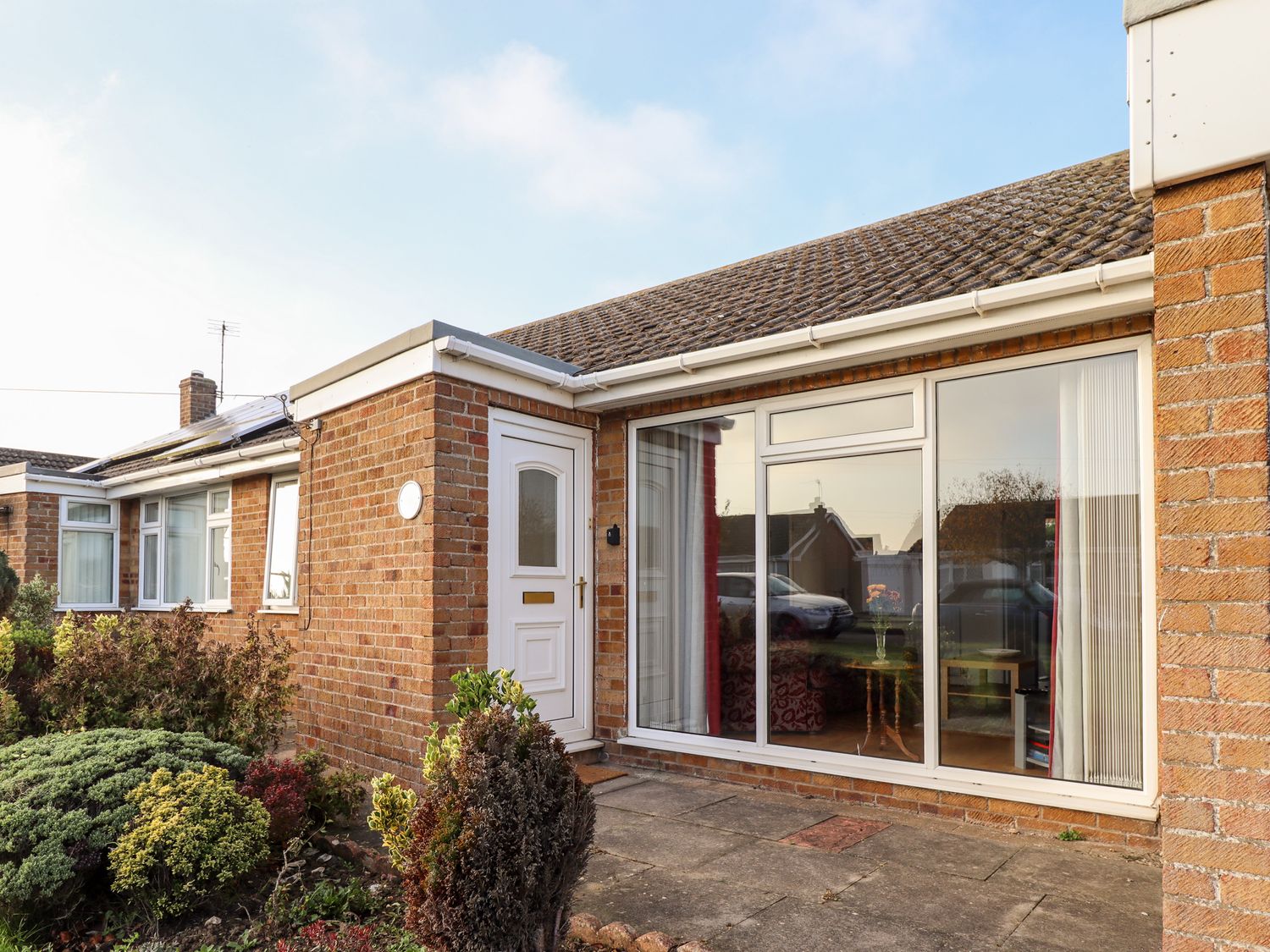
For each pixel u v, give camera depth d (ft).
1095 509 16.38
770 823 17.49
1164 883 9.11
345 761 22.36
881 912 12.71
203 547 40.52
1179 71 9.41
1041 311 15.78
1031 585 17.04
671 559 22.98
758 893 13.53
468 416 20.72
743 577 21.50
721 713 21.67
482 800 9.88
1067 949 11.43
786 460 20.79
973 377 17.98
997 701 17.34
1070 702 16.47
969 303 16.15
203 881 13.12
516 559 22.00
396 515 21.06
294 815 14.92
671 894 13.52
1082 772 16.28
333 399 23.72
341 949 11.60
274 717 20.02
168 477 40.52
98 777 14.32
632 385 22.26
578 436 24.20
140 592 45.44
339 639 23.02
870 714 19.08
